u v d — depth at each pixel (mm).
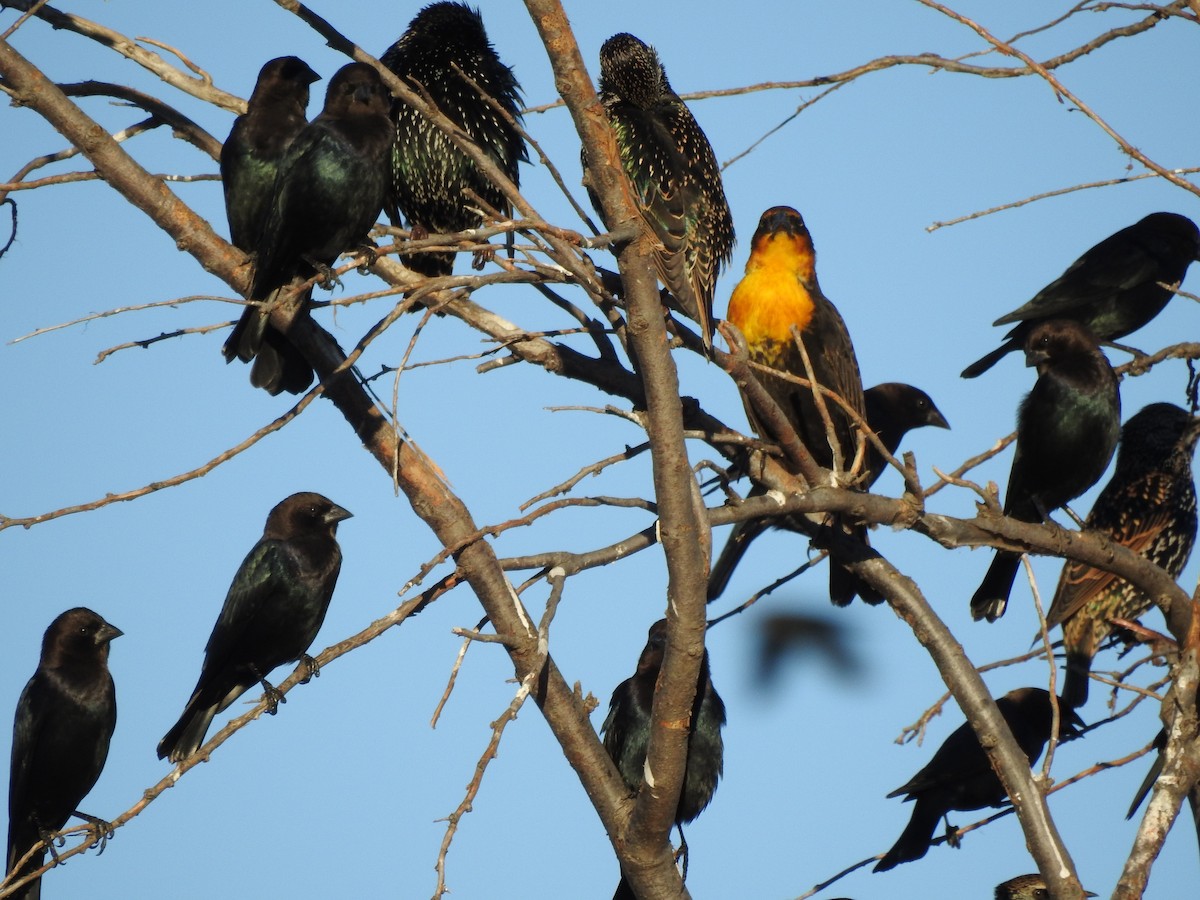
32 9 9391
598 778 9969
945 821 13688
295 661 12539
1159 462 13734
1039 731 13383
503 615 9875
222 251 11078
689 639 8578
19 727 12492
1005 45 8805
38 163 11414
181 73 12266
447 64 14242
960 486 9602
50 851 12641
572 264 8078
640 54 12359
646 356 8156
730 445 10781
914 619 10062
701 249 11758
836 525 10273
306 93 12141
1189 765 8125
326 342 10758
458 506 10086
